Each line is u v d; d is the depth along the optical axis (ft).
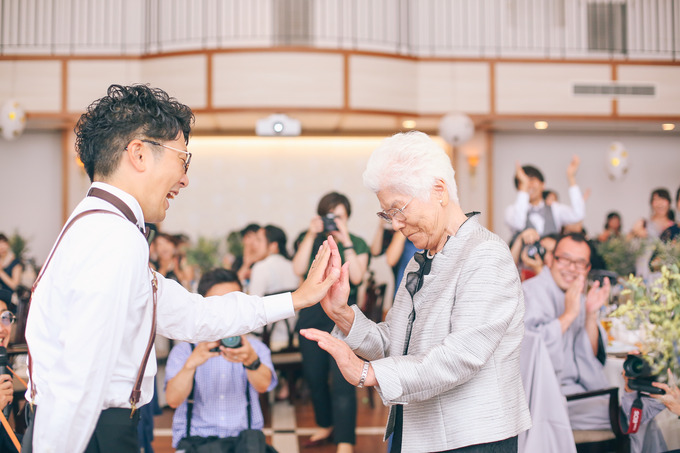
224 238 28.94
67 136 28.25
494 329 5.12
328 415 14.02
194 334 5.69
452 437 5.19
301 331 5.01
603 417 10.59
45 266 4.92
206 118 25.64
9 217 28.37
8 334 8.49
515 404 5.39
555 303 11.39
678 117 26.84
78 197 28.27
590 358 11.00
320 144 29.73
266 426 15.64
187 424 9.18
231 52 24.03
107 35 28.19
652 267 13.84
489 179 28.68
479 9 29.25
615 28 29.48
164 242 19.83
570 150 29.25
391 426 5.97
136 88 5.15
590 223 29.22
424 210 5.48
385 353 6.18
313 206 29.68
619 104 26.73
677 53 29.25
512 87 26.53
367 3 28.53
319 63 24.09
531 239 15.92
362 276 13.32
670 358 8.30
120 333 4.58
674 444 10.25
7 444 7.65
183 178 5.35
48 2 28.09
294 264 13.57
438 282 5.54
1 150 28.37
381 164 5.48
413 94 25.96
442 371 4.97
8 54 25.85
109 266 4.54
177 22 28.14
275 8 28.19
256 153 29.68
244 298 5.84
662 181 29.43
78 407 4.37
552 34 29.40
